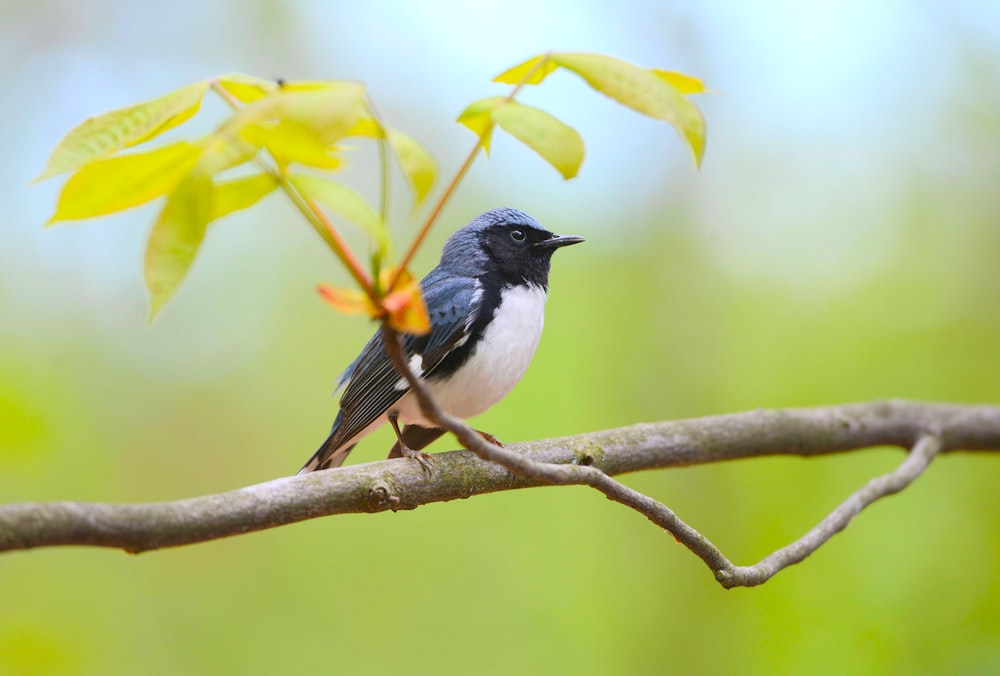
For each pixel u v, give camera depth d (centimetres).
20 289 1370
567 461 753
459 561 1370
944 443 949
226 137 349
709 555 576
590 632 1286
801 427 908
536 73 406
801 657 1090
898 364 1255
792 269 1380
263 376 1502
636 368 1385
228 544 1370
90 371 1362
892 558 1118
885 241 1355
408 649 1327
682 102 386
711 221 1445
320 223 376
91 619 1202
